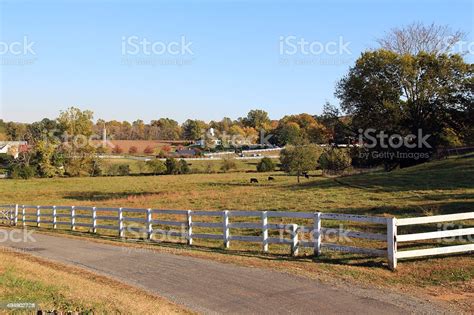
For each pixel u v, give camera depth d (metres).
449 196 26.80
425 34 57.09
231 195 39.62
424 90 52.12
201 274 13.33
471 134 54.06
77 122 88.44
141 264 15.12
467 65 51.66
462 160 43.81
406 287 11.67
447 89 51.53
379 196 29.62
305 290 11.37
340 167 60.06
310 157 56.38
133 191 57.25
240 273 13.28
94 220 25.91
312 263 14.29
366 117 55.25
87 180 75.31
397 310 9.81
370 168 62.31
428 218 13.74
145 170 87.00
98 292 11.02
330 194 33.25
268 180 61.44
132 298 10.73
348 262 14.36
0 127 151.62
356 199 29.25
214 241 20.14
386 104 51.84
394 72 52.75
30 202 50.47
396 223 13.37
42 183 72.12
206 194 43.25
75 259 16.50
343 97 56.91
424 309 9.90
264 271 13.43
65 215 28.48
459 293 11.10
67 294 10.49
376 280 12.27
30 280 11.70
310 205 28.48
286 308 9.98
